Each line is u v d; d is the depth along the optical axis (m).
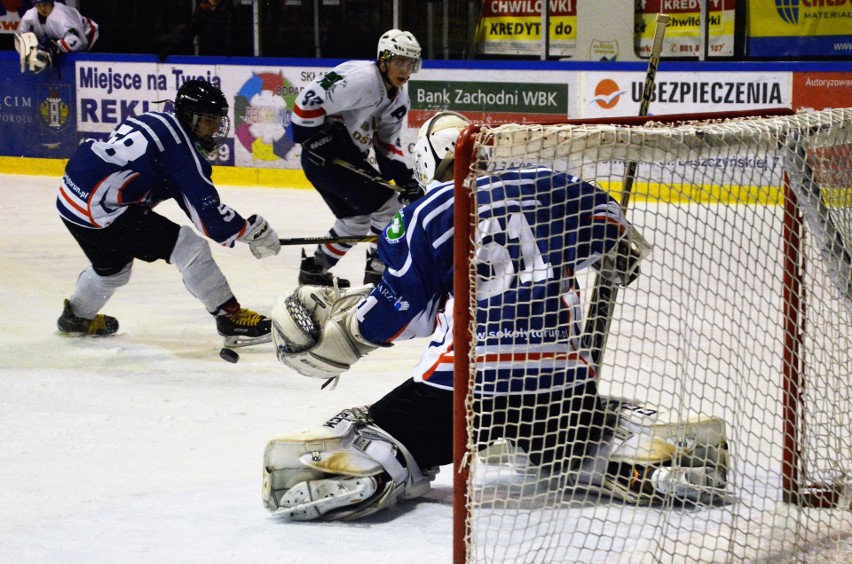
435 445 7.80
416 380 7.80
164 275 19.09
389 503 7.75
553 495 7.75
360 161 17.42
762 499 7.75
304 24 31.14
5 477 9.23
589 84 27.39
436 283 7.44
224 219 13.59
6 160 32.75
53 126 32.22
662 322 14.41
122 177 13.32
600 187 7.43
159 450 10.06
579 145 6.39
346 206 17.38
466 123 8.16
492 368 7.29
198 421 11.07
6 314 16.09
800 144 7.32
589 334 7.45
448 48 30.41
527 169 7.33
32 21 31.75
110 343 14.55
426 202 7.36
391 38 16.95
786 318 7.65
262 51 31.61
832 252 7.61
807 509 7.56
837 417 8.30
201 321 15.91
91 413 11.36
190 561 6.98
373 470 7.55
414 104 29.22
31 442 10.34
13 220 24.69
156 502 8.39
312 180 17.36
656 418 7.61
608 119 6.97
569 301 7.39
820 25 27.28
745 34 27.88
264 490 7.70
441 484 8.62
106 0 33.56
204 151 13.62
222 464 9.57
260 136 30.20
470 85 28.59
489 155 6.25
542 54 29.75
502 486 7.97
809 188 7.44
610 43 29.03
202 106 13.15
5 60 32.34
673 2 28.34
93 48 33.91
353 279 19.16
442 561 6.83
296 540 7.29
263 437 10.48
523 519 7.34
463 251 6.17
